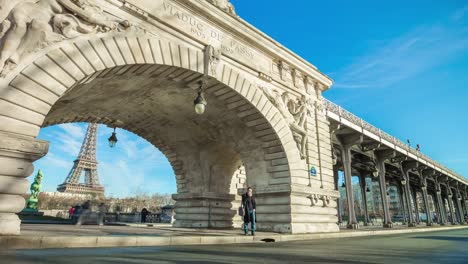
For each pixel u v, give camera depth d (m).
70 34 11.05
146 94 17.50
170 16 14.35
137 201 97.00
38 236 8.29
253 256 7.66
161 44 13.73
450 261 6.92
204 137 23.22
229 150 24.50
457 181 64.56
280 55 20.08
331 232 19.67
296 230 17.84
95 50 11.62
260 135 19.30
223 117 19.97
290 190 18.14
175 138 24.41
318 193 19.94
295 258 7.34
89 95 16.28
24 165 9.17
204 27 15.98
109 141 20.53
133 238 10.09
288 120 19.69
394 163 42.00
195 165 25.12
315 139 21.72
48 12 10.62
